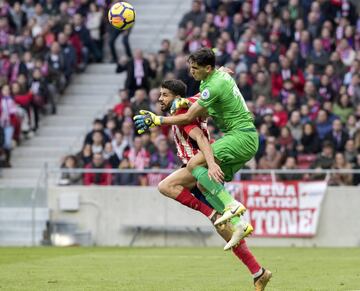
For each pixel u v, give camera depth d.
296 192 54.09
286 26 65.75
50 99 68.75
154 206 55.41
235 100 28.19
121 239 55.59
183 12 77.31
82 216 55.84
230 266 38.50
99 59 72.88
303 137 57.69
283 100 61.75
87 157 58.69
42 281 31.61
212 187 27.92
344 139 57.34
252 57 63.97
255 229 54.34
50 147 67.44
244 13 68.19
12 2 76.19
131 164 57.06
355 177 54.53
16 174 65.12
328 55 63.75
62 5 72.06
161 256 44.69
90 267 37.81
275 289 29.16
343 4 66.81
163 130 59.81
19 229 56.12
